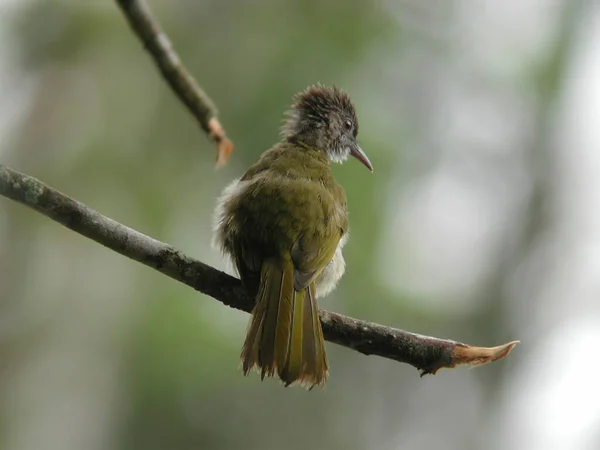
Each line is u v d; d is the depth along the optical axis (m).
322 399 13.85
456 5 15.00
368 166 9.41
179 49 14.33
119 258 13.83
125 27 15.03
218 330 12.27
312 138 9.04
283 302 6.66
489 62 15.56
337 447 13.89
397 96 14.32
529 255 16.00
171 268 6.58
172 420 12.20
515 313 15.88
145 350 12.45
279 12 14.09
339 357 14.70
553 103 15.90
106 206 14.13
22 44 14.89
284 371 6.32
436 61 14.76
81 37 14.95
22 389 13.73
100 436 12.99
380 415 14.66
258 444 12.56
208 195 14.01
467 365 6.66
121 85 14.82
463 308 15.52
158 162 14.45
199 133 14.48
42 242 14.25
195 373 12.07
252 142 13.30
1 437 13.46
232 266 7.64
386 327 6.66
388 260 13.07
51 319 13.94
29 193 6.06
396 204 13.23
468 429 15.23
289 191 7.30
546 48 15.90
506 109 15.77
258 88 13.55
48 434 13.44
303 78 13.54
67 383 13.60
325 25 13.94
